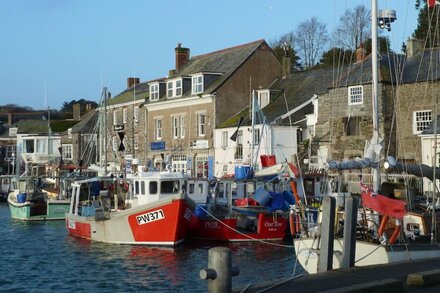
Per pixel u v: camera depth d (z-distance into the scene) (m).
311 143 49.09
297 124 52.28
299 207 22.84
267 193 34.03
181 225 31.16
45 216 47.88
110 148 69.19
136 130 67.75
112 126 71.88
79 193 37.12
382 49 66.25
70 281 23.64
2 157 103.00
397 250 18.69
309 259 19.30
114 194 36.34
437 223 21.52
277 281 14.15
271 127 51.22
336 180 34.31
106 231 33.22
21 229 41.81
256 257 28.59
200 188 35.78
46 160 84.12
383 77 45.62
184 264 26.83
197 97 59.09
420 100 44.66
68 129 84.69
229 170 54.44
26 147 87.75
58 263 27.59
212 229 33.53
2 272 25.62
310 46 87.00
